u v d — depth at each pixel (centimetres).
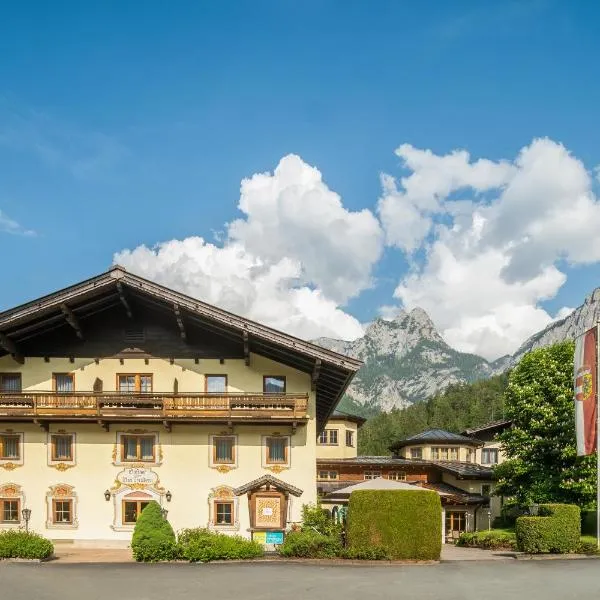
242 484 3406
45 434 3453
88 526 3384
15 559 2719
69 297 3278
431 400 17375
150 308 3556
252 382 3519
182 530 3222
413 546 2675
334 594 1956
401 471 6003
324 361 3262
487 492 5509
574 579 2181
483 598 1886
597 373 2795
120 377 3531
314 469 3412
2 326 3294
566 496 3944
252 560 2681
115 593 1981
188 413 3381
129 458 3441
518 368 4406
